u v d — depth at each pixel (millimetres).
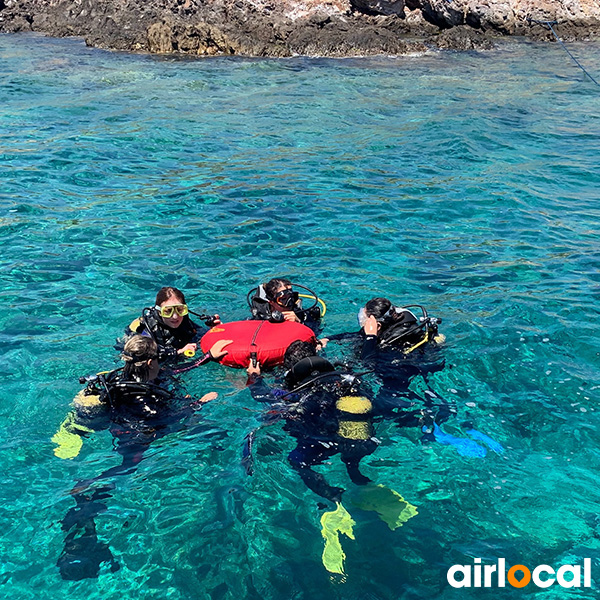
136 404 4531
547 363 5309
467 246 7988
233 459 4164
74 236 8102
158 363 5113
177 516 3674
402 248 7941
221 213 9031
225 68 20328
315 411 4461
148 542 3486
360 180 10484
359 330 5793
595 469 4082
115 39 23266
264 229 8484
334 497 3803
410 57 23078
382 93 17188
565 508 3729
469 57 23312
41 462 4113
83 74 18672
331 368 4738
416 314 6188
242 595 3170
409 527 3572
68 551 3416
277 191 9922
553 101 16578
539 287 6809
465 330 5844
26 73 18500
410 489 3875
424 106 15719
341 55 23094
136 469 4059
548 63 22281
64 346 5617
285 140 12789
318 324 6047
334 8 26188
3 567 3307
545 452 4246
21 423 4543
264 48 22812
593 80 19250
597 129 13844
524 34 27688
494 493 3850
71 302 6457
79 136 12492
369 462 4109
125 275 7098
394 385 4938
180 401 4699
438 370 5172
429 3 26500
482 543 3467
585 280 6965
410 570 3285
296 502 3787
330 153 11945
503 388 4965
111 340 5758
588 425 4520
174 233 8320
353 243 8078
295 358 4879
